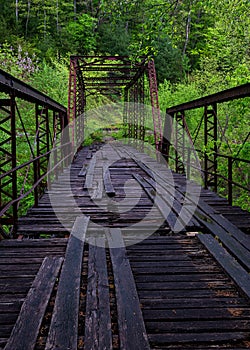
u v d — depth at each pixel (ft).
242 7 30.14
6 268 11.92
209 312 9.11
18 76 61.67
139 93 64.75
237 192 44.62
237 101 31.76
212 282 11.01
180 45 103.81
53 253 13.37
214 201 22.77
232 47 47.19
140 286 10.70
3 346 7.68
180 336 8.04
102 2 25.53
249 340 7.91
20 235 16.24
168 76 99.76
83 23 108.88
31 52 86.38
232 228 16.28
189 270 11.93
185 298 9.94
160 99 68.54
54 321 8.45
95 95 91.04
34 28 105.81
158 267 12.20
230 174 22.12
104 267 11.79
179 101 66.44
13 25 98.53
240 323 8.58
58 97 61.77
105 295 9.81
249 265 12.01
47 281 10.64
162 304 9.55
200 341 7.85
